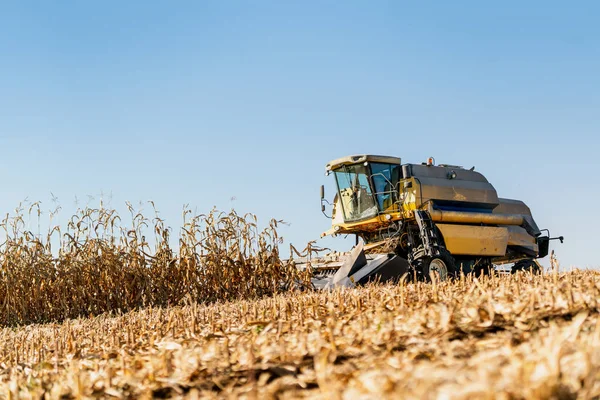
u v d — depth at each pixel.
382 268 14.70
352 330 5.56
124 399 4.61
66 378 5.54
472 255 17.80
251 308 8.95
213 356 5.34
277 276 15.05
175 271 14.91
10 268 14.55
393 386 3.49
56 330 10.17
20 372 6.55
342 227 18.33
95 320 11.84
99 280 14.70
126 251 14.88
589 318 4.85
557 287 6.46
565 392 3.11
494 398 3.00
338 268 16.02
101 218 14.89
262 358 5.00
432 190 17.38
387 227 17.77
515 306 5.43
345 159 17.84
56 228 14.84
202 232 15.07
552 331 4.18
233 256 15.05
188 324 7.89
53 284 14.64
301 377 4.25
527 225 20.09
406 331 5.13
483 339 4.60
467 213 17.84
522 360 3.55
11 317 14.50
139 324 9.13
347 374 4.07
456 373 3.56
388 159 17.70
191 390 4.47
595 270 9.52
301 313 6.94
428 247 16.45
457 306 5.79
